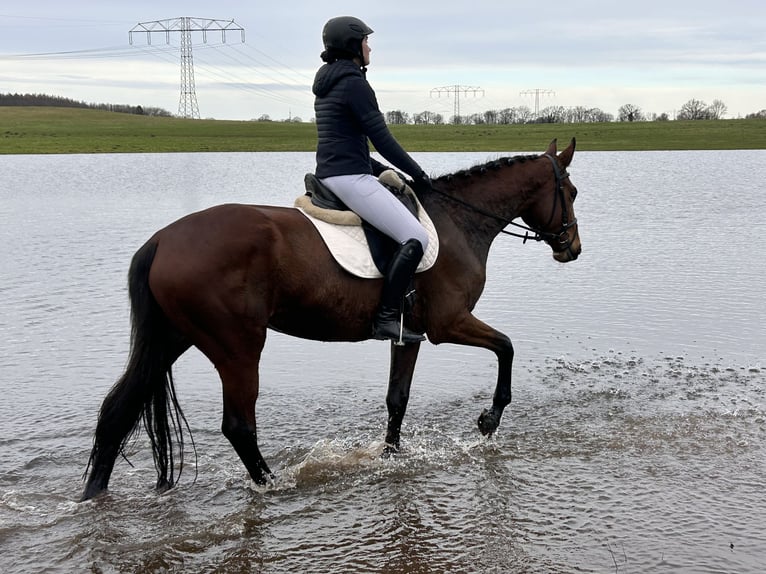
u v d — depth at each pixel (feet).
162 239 15.70
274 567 14.01
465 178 19.86
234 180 103.14
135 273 15.78
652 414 21.17
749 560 13.94
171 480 17.10
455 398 22.86
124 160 159.12
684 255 45.57
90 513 16.02
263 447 19.43
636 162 137.80
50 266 43.65
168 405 17.29
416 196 18.88
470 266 19.03
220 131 278.26
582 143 200.34
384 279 17.26
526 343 27.76
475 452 19.06
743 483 17.07
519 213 20.67
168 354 16.62
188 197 80.69
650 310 32.27
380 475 17.85
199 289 15.28
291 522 15.71
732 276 39.04
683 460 18.33
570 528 15.20
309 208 17.03
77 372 25.14
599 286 37.24
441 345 28.35
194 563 14.21
